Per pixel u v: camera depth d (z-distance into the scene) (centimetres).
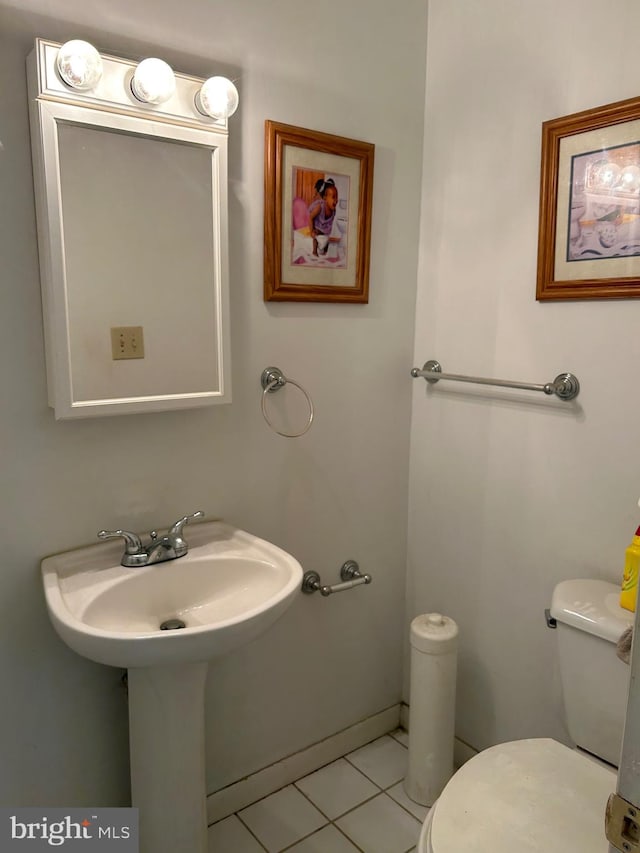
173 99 132
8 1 119
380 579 202
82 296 129
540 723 172
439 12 179
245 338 160
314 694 191
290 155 158
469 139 174
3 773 138
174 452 152
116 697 150
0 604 133
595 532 154
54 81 118
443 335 187
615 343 146
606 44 142
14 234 125
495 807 115
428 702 176
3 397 128
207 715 169
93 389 133
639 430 144
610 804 63
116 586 132
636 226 139
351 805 179
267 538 173
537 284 159
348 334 180
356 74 170
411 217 189
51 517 137
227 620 117
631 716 61
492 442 176
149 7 134
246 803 178
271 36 153
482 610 185
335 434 182
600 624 132
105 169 128
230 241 153
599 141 143
